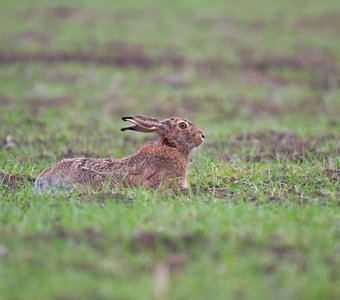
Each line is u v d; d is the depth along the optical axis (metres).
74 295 19.83
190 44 88.62
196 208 27.31
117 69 78.94
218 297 19.73
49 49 84.44
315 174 34.81
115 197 29.75
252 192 31.78
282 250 23.12
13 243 23.64
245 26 98.62
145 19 100.94
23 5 105.69
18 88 70.06
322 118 58.53
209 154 41.94
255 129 52.50
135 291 20.03
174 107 65.12
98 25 96.62
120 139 49.41
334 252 22.95
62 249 22.91
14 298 19.80
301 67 80.31
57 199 29.44
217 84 73.81
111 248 23.14
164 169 32.94
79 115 57.50
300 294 19.95
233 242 23.41
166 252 23.02
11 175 34.34
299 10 107.62
